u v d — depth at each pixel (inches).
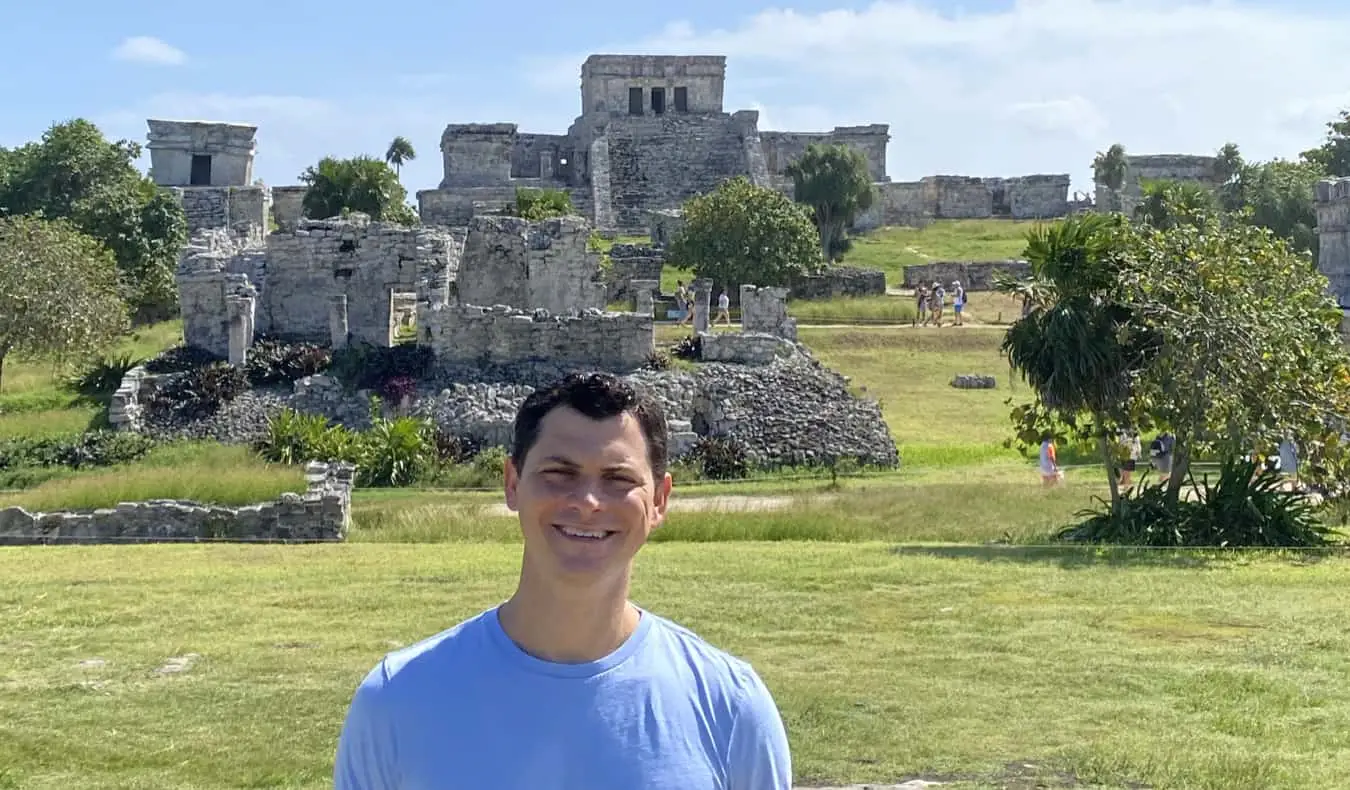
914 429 1838.1
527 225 1945.1
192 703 502.0
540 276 1908.2
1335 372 946.7
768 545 888.3
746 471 1533.0
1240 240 968.9
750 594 678.5
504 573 742.5
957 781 423.5
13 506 1055.6
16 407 1688.0
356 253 1761.8
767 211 2652.6
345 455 1443.2
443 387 1635.1
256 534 999.6
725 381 1654.8
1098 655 562.6
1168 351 906.1
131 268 2568.9
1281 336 916.6
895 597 673.6
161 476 1181.1
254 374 1652.3
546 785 196.7
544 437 210.8
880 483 1362.0
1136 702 500.1
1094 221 971.9
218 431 1567.4
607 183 3718.0
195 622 626.8
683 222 2842.0
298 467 1362.0
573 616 203.8
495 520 1026.7
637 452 211.9
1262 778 418.3
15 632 609.9
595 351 1689.2
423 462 1453.0
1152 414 928.9
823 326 2415.1
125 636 601.3
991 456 1617.9
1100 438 965.8
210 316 1729.8
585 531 205.3
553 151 4001.0
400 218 2979.8
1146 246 953.5
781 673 535.8
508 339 1680.6
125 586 712.4
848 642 585.9
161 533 998.4
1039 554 815.1
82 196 2997.0
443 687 200.5
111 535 994.7
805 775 429.7
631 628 208.2
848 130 4188.0
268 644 586.6
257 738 465.7
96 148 3061.0
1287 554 826.2
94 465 1441.9
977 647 576.7
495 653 203.3
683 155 3853.3
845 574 731.4
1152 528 909.8
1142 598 670.5
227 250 1908.2
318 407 1604.3
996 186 4168.3
